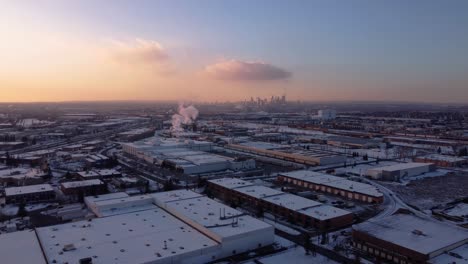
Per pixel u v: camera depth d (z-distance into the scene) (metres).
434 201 111.38
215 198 116.62
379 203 108.00
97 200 96.56
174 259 63.84
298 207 94.56
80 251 64.81
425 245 67.75
